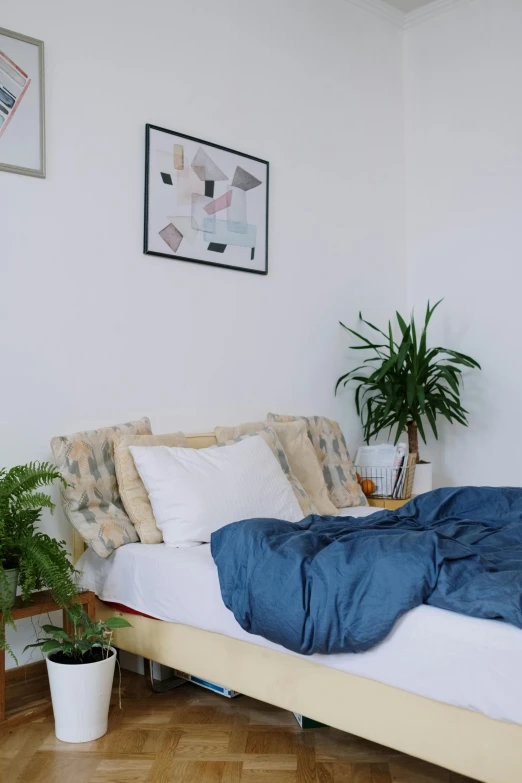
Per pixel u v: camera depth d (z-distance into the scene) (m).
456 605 1.82
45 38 2.97
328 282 4.21
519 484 4.21
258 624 2.07
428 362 4.07
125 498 2.82
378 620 1.88
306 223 4.08
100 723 2.33
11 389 2.85
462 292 4.48
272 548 2.14
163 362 3.37
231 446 3.08
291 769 2.14
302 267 4.05
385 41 4.64
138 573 2.58
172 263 3.41
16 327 2.86
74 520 2.71
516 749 1.69
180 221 3.43
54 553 2.41
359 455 4.04
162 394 3.36
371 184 4.51
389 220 4.62
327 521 2.71
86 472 2.78
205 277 3.55
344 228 4.32
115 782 2.06
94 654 2.41
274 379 3.89
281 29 3.98
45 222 2.96
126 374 3.22
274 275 3.90
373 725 1.95
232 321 3.68
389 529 2.52
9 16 2.86
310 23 4.14
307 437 3.60
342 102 4.33
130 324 3.24
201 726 2.43
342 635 1.92
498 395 4.31
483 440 4.37
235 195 3.68
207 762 2.18
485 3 4.38
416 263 4.71
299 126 4.06
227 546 2.25
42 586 2.56
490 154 4.36
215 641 2.34
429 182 4.65
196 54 3.54
